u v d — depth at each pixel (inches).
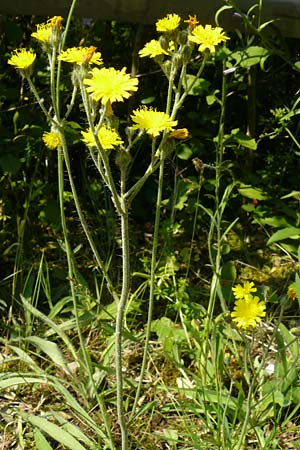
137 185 61.1
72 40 126.7
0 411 87.4
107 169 59.1
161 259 110.5
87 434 84.0
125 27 129.1
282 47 122.0
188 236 123.1
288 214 118.9
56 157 126.0
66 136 114.5
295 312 105.7
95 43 128.1
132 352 96.8
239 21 110.1
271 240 101.2
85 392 87.4
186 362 95.7
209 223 124.8
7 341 91.3
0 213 116.6
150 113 60.4
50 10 108.2
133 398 87.8
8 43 125.4
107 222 115.3
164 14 108.7
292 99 133.8
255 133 134.4
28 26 124.5
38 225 124.2
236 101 131.3
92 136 61.4
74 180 130.1
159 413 86.1
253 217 121.2
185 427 80.6
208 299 108.3
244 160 124.6
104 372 89.4
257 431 80.5
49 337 99.5
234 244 122.8
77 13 108.3
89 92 60.5
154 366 93.4
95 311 101.1
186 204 115.1
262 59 107.3
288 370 80.8
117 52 129.7
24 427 85.2
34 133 114.7
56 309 97.1
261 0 104.5
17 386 91.0
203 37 68.2
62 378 93.4
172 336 94.0
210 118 124.0
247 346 76.2
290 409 86.0
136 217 127.6
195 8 108.5
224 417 77.0
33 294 100.7
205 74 129.3
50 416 85.4
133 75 119.6
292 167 129.6
